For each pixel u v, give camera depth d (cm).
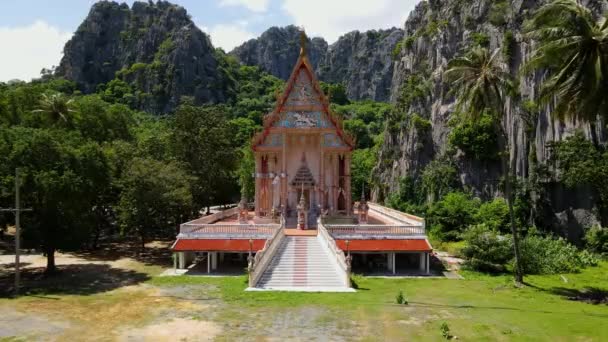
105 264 4566
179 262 4362
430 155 8462
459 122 7562
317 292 3388
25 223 3672
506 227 6103
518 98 6756
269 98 15625
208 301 3147
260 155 5381
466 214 6325
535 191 6347
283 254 3997
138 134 8144
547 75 6381
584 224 5834
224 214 5531
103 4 18012
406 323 2658
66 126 6216
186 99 6788
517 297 3347
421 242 4200
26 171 3575
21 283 3728
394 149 9919
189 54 15375
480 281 3900
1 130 3859
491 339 2384
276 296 3262
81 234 3922
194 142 5981
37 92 6588
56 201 3694
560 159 5809
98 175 4100
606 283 3875
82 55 16588
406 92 9900
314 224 5112
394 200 8538
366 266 4441
